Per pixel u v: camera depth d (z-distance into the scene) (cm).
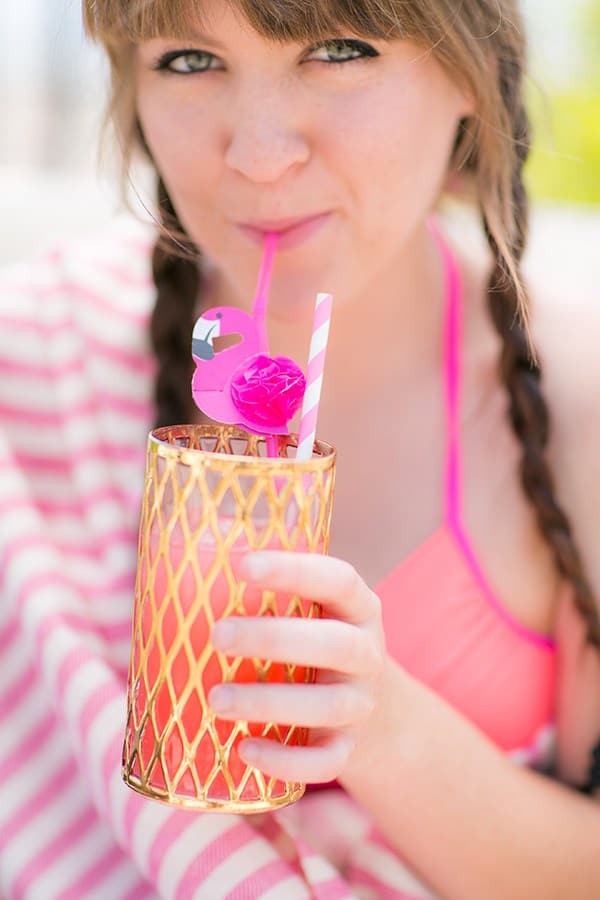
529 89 86
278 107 70
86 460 90
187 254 85
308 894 73
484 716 83
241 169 71
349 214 73
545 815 77
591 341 86
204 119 72
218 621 60
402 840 76
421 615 83
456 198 84
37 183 146
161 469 61
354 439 86
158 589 62
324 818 79
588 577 82
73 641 82
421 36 70
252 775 62
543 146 88
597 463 83
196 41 69
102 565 88
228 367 65
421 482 85
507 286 83
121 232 99
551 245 109
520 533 83
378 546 85
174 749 62
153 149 76
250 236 74
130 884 80
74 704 80
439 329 86
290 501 60
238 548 60
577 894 77
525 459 82
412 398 86
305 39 68
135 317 92
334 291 75
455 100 76
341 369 85
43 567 85
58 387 91
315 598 60
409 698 73
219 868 73
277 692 60
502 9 78
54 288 94
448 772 74
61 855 81
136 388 91
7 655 86
